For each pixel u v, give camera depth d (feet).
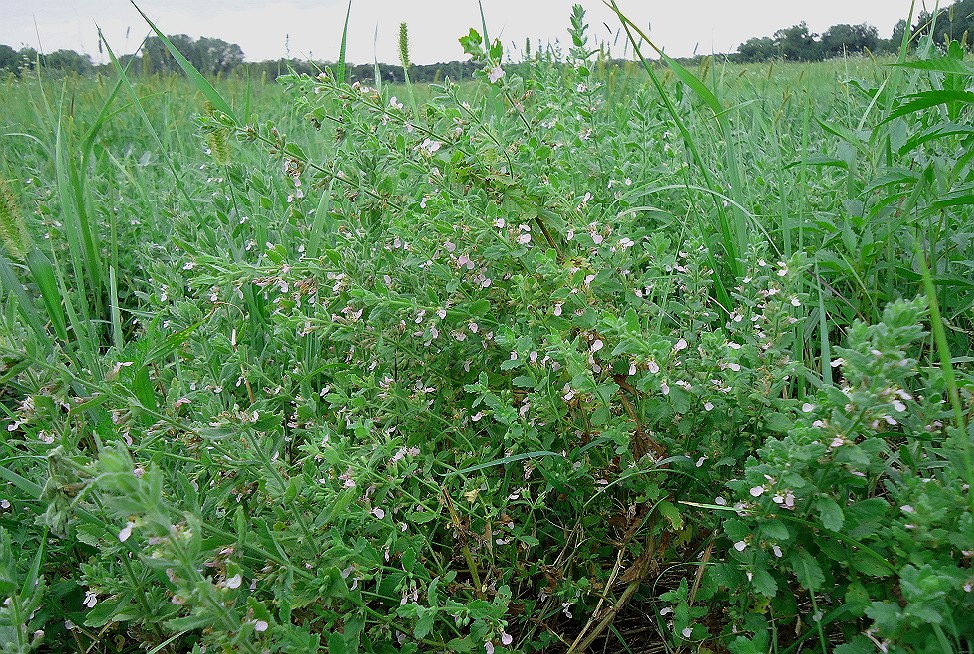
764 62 21.48
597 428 7.06
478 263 8.32
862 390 5.35
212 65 23.88
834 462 5.52
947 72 9.18
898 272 9.51
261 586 6.04
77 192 11.96
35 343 6.05
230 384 8.86
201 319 8.64
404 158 8.66
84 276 12.85
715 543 6.83
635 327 6.19
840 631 6.54
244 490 6.77
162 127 22.54
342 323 8.16
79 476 5.22
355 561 6.20
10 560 5.90
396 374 8.55
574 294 7.14
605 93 16.70
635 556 7.29
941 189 9.49
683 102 14.84
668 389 6.29
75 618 7.02
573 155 11.33
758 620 5.98
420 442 7.97
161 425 6.86
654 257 7.68
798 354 8.12
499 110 12.42
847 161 11.32
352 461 6.46
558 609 7.09
